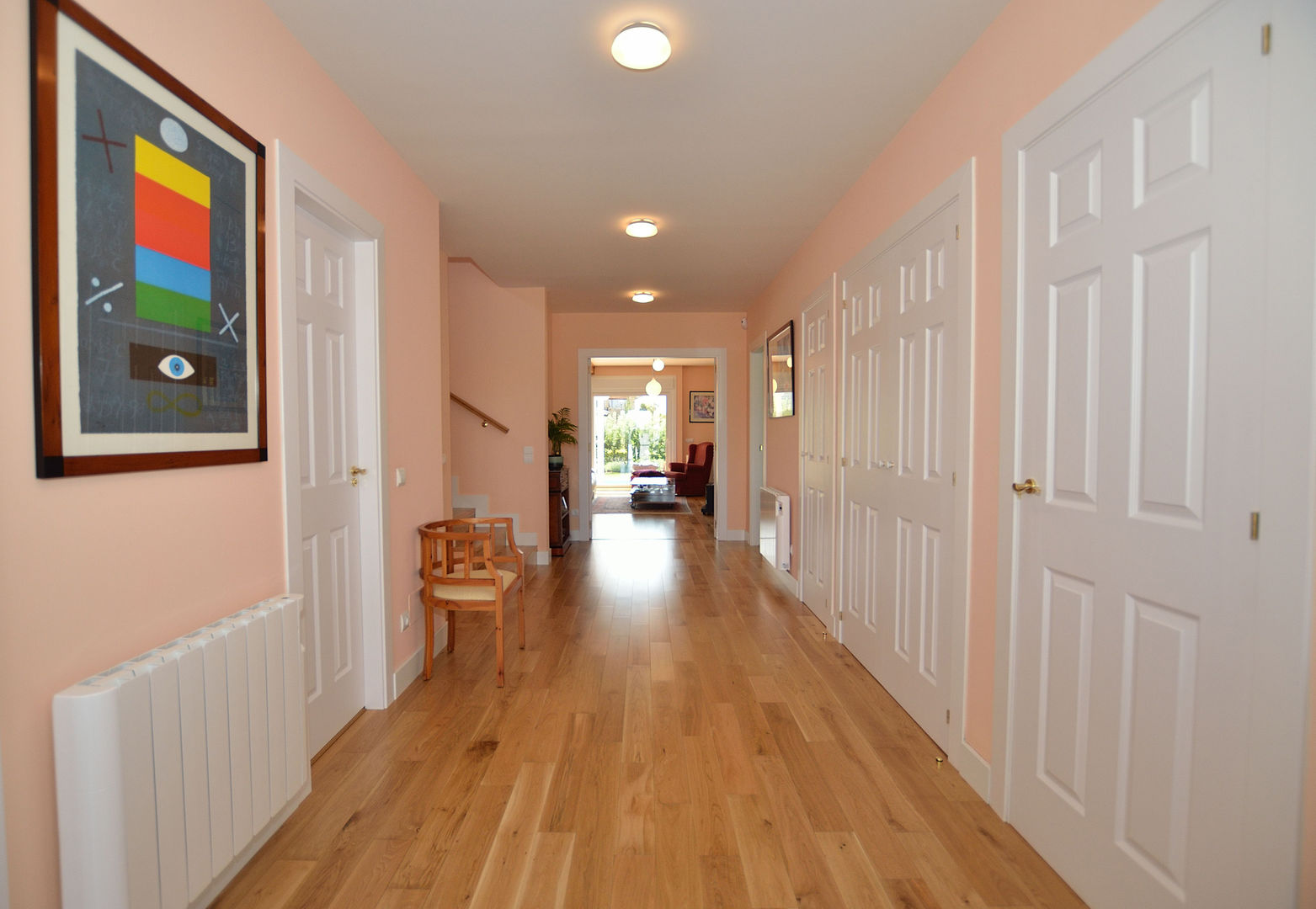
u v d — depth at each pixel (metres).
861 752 2.41
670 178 3.39
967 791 2.14
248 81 1.88
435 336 3.53
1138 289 1.44
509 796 2.11
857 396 3.39
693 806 2.05
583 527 7.29
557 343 7.21
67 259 1.25
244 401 1.82
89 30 1.29
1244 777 1.18
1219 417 1.23
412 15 2.04
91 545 1.33
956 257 2.28
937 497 2.44
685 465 11.72
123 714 1.25
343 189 2.49
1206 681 1.26
